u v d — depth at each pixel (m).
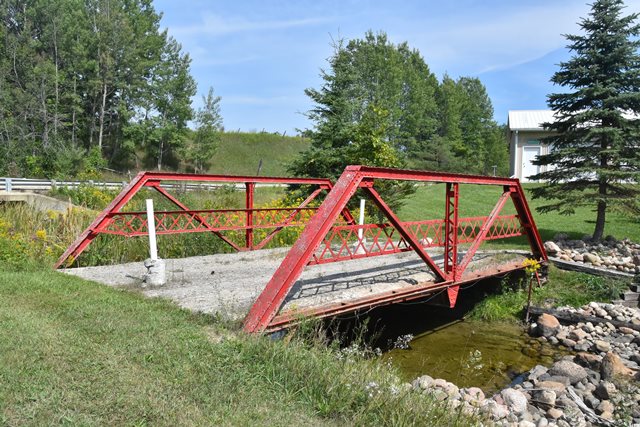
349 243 12.69
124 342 4.24
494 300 10.63
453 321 10.07
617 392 6.23
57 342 4.05
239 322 5.07
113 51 40.94
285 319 5.37
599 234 13.70
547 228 17.05
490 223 9.48
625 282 10.53
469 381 6.93
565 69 13.84
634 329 8.96
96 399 3.21
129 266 8.33
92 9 41.81
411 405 3.86
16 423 2.83
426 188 29.02
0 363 3.51
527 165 30.77
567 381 6.73
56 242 9.45
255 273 8.13
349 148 15.93
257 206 15.30
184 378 3.69
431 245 8.70
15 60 37.50
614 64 13.02
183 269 8.48
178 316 5.18
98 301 5.50
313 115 16.73
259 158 48.66
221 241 11.48
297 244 5.59
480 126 62.19
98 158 34.50
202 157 43.88
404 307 10.22
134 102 42.59
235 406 3.40
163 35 45.00
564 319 9.67
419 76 52.31
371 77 38.47
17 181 20.36
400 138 43.00
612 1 12.91
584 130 13.32
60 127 35.88
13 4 40.56
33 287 5.82
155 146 44.88
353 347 5.41
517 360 7.89
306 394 3.73
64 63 40.41
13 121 32.94
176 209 12.93
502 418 5.28
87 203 15.91
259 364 4.13
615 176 12.70
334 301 6.53
